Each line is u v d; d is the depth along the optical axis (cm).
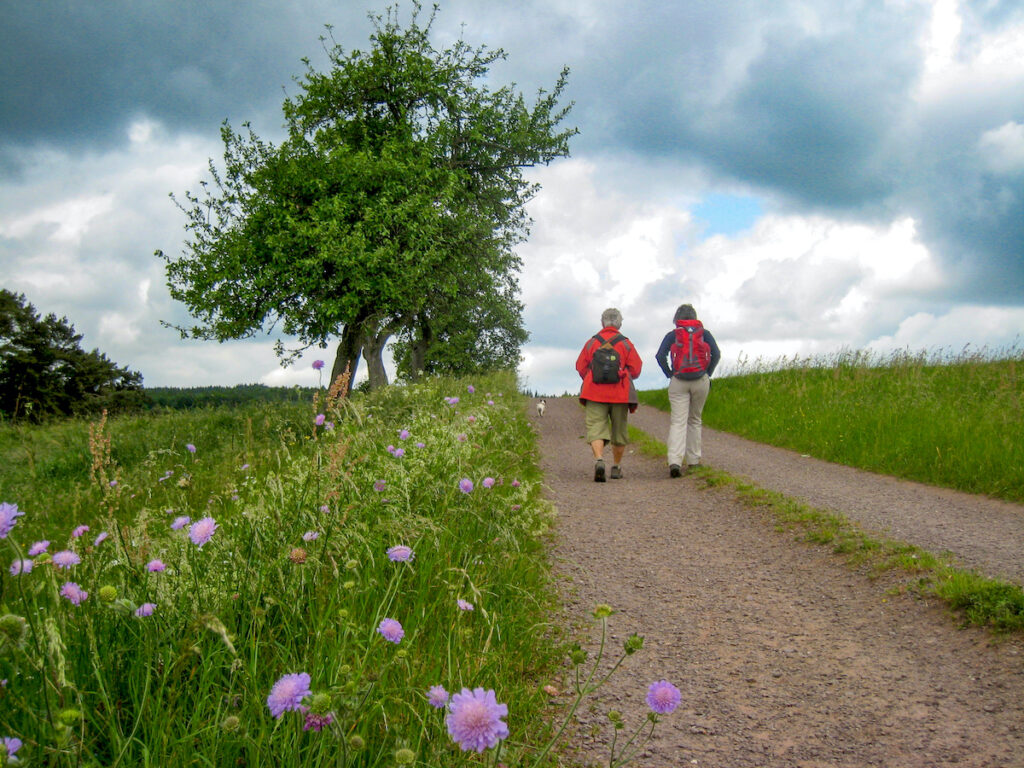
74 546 255
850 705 310
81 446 988
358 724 204
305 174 2255
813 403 1484
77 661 199
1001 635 366
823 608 440
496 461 666
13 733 158
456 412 693
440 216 2284
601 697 312
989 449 844
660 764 257
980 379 1436
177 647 209
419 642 290
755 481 856
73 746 153
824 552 547
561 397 3088
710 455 1144
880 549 524
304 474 338
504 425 970
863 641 385
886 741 278
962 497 755
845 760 263
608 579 507
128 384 4331
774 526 632
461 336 4125
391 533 343
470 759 205
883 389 1501
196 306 2223
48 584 200
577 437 1530
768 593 472
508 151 2633
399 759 151
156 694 204
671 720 294
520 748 235
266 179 2258
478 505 448
